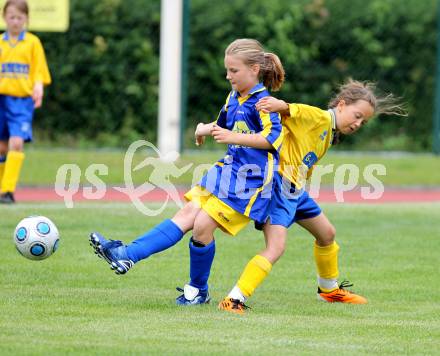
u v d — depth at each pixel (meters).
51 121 48.56
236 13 48.81
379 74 50.22
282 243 18.19
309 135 18.45
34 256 19.30
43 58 31.67
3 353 14.23
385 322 17.48
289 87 49.62
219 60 48.75
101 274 21.44
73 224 27.84
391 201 36.06
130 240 25.52
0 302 18.12
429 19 50.06
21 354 14.21
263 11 49.00
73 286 20.05
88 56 48.12
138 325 16.45
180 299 18.67
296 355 14.67
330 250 19.25
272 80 18.52
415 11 50.09
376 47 49.88
